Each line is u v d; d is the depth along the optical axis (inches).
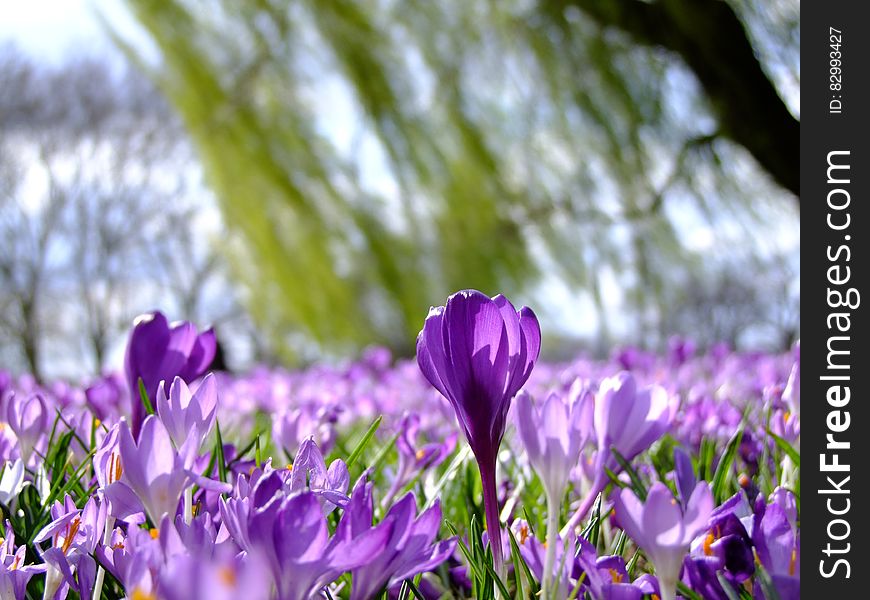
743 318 455.2
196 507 31.0
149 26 414.3
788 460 43.5
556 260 398.0
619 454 27.7
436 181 417.1
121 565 24.2
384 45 415.5
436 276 419.8
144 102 529.3
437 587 32.2
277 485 20.7
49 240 546.6
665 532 22.1
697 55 325.1
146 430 24.4
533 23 394.0
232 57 423.5
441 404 58.4
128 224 550.6
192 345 38.0
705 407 61.1
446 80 414.6
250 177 429.1
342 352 436.1
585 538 28.2
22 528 34.5
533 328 26.6
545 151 406.0
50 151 532.7
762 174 359.3
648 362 143.6
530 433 24.9
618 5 330.3
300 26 413.1
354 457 36.2
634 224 383.2
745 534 24.7
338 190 424.5
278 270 433.4
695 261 382.3
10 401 43.3
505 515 36.8
